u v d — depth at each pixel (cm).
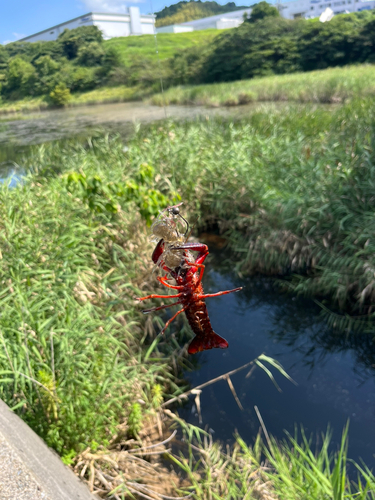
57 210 534
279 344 530
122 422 411
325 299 602
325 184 651
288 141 835
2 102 3897
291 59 4275
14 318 387
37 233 493
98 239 570
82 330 406
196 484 344
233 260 726
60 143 1444
